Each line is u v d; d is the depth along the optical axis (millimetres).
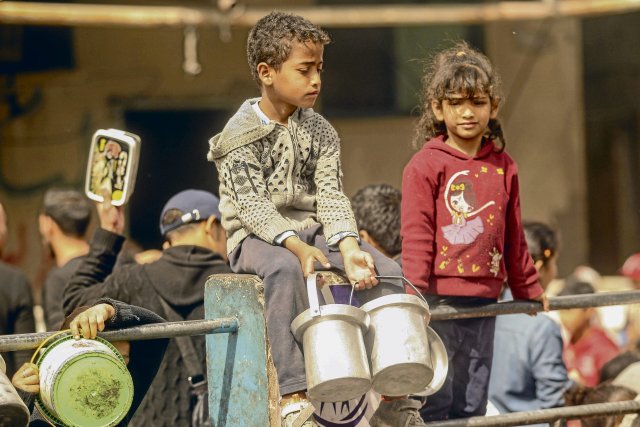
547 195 29156
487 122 7672
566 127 29016
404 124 28703
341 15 23391
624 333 16828
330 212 6871
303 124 7062
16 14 20344
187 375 9023
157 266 9250
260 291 6707
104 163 9477
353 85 28734
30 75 26594
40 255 26125
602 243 29344
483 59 7793
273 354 6477
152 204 27500
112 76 26969
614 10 22641
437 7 24344
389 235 9328
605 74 28969
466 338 7910
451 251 7586
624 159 29125
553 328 10047
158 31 27062
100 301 6672
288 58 6746
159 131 27438
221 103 27391
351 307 6227
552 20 27250
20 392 6824
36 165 26578
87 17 20812
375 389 6422
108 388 6203
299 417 6324
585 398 9773
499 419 7434
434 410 7812
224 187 7004
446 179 7625
